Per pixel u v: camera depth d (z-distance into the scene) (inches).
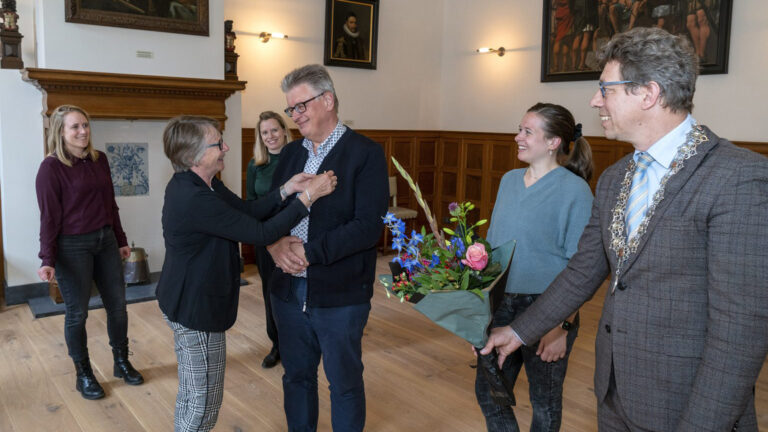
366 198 82.8
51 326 166.2
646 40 48.7
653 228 49.4
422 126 309.4
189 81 196.5
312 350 90.6
